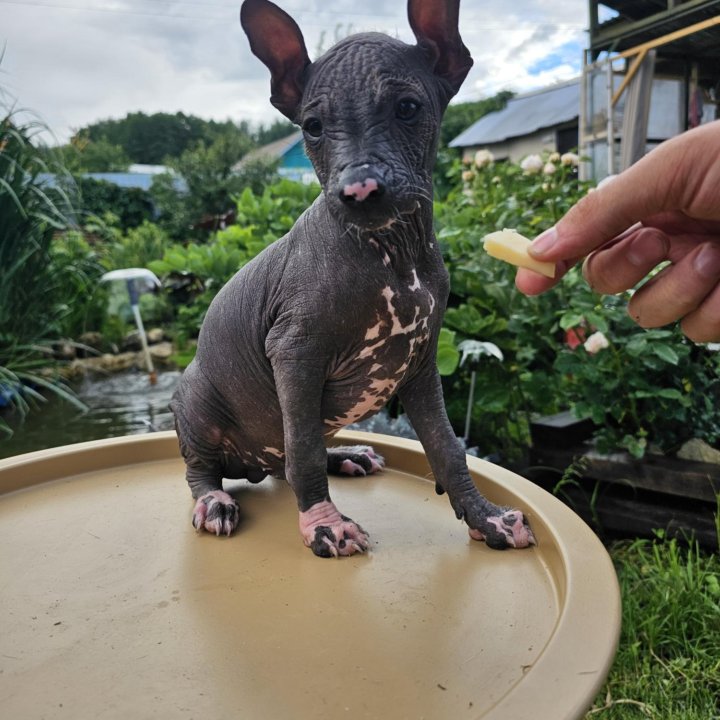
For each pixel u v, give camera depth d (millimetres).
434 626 309
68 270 1551
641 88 1720
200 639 302
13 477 479
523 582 347
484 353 740
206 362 424
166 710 258
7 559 381
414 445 511
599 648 263
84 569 368
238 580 353
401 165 296
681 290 300
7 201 1201
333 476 505
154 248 2545
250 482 493
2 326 1270
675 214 323
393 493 471
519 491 416
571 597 298
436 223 922
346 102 297
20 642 303
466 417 800
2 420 1223
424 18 319
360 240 337
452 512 437
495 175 1188
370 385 375
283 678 275
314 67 314
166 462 536
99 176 5242
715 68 1814
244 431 428
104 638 304
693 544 631
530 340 771
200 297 1124
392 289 343
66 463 503
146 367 1699
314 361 351
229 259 1090
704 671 482
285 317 357
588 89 1972
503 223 936
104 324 1863
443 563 368
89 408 1320
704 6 1563
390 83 298
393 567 365
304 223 365
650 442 697
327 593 338
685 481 633
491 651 290
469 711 253
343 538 375
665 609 537
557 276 326
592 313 664
